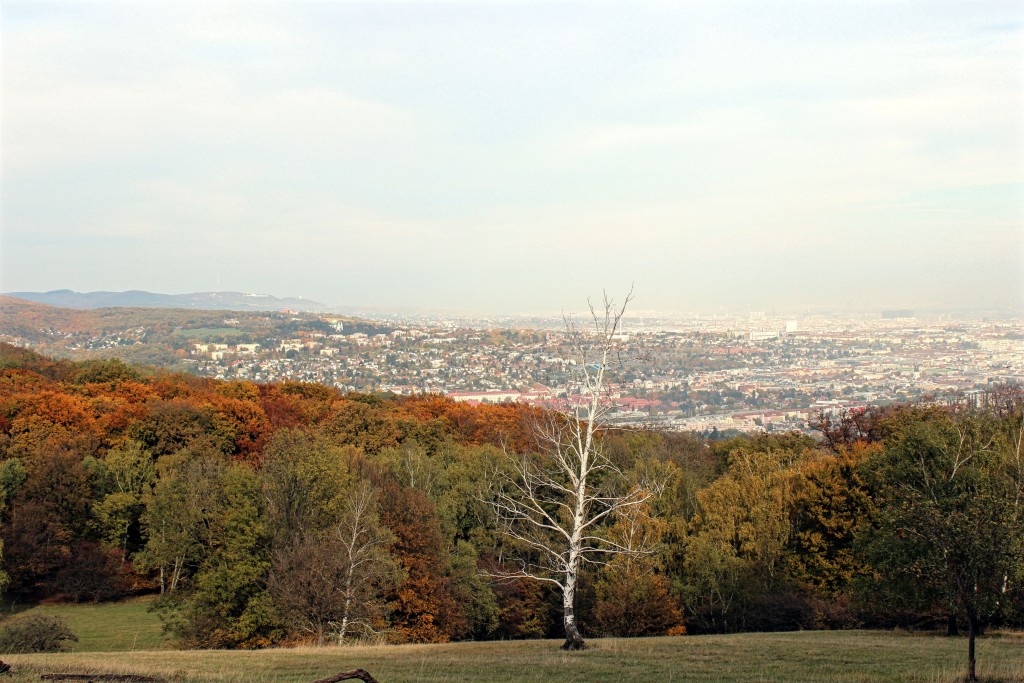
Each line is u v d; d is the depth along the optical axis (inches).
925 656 850.1
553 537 1711.4
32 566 1979.6
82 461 2271.2
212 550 1612.9
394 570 1389.0
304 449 1578.5
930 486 1046.4
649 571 1519.4
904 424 1908.2
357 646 1108.5
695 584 1603.1
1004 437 1328.7
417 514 1581.0
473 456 2148.1
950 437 1198.3
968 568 671.1
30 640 1246.3
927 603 1010.7
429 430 2822.3
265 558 1362.0
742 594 1556.3
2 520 2090.3
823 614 1459.2
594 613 1544.0
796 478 1686.8
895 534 1048.8
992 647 918.4
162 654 956.0
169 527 1942.7
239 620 1290.6
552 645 1056.8
